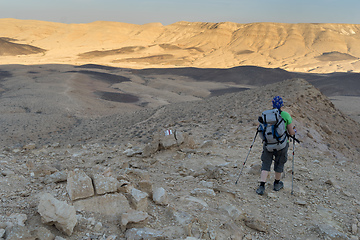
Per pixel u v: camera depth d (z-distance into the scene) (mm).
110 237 3643
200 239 3832
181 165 7734
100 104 75062
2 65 181125
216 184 6254
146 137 16859
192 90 134750
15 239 3162
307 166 7895
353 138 16688
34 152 10586
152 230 3805
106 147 11688
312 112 17250
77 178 4273
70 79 122312
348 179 7055
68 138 30641
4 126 42344
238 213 4805
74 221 3660
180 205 4953
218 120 17203
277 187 6094
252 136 11562
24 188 5020
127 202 4297
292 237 4426
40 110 60594
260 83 189750
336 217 5078
